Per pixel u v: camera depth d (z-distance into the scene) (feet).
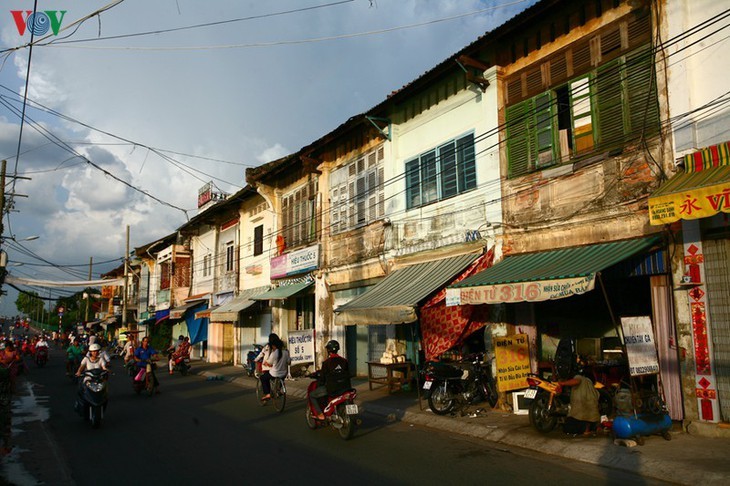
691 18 27.61
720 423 24.93
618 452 23.11
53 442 30.12
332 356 30.48
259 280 75.36
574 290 26.22
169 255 109.29
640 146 29.35
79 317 238.68
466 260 38.99
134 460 25.46
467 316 38.55
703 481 19.30
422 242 44.57
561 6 34.12
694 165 26.11
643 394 26.21
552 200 34.09
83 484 21.77
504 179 37.55
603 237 30.73
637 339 26.32
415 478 21.40
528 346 34.58
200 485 21.13
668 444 23.93
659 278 27.89
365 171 53.06
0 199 78.74
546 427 27.35
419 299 35.58
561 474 21.45
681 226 26.96
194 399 47.01
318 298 59.26
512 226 36.47
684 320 26.55
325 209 59.26
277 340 40.16
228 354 89.15
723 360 25.14
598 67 32.17
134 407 43.11
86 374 35.94
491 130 38.42
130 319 147.64
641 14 30.12
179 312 97.71
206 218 90.58
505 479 20.99
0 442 29.73
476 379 35.22
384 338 51.47
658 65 28.78
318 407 30.73
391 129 49.08
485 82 38.96
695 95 27.12
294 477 21.81
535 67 36.22
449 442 27.89
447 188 43.01
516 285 29.04
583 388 26.58
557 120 34.65
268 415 37.45
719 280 25.48
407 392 44.21
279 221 69.72
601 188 31.22
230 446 27.81
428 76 42.09
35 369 89.97
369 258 51.26
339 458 24.82
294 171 66.69
